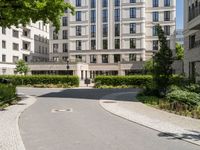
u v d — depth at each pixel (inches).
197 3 1296.8
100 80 1727.4
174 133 451.5
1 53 2586.1
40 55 3309.5
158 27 952.3
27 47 3061.0
